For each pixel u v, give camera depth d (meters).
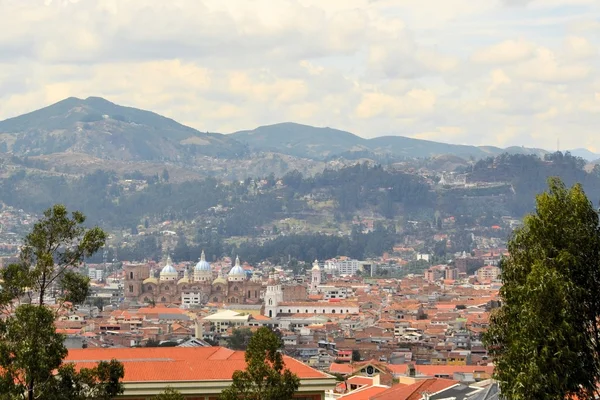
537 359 158.62
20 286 179.62
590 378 161.50
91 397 173.12
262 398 179.75
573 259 165.25
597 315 168.00
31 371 164.12
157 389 199.75
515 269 169.75
